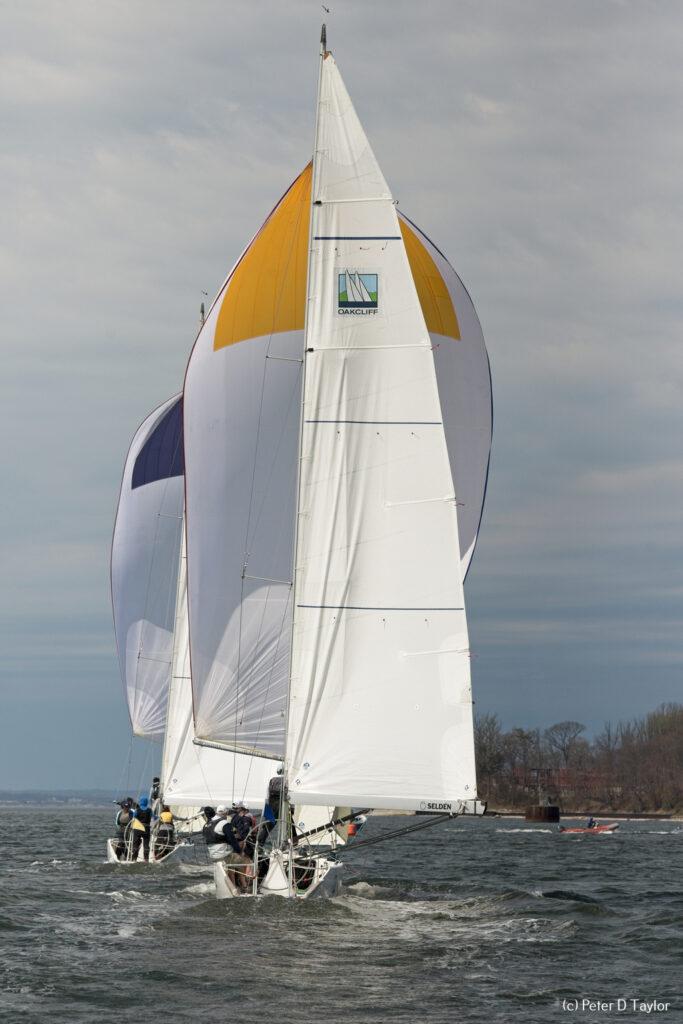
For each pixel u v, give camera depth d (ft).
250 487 208.44
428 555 169.37
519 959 145.48
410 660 168.04
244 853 181.27
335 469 171.32
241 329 207.82
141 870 252.42
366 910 178.50
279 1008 118.83
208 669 211.00
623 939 161.58
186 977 131.13
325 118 174.81
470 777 164.96
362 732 167.43
